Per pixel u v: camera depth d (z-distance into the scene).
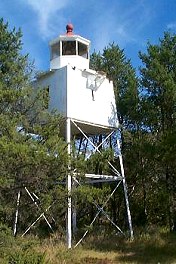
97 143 29.53
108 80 25.73
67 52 25.92
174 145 24.08
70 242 21.02
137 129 30.69
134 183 30.98
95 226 29.17
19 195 18.28
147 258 20.53
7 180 15.62
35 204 18.34
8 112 19.67
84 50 26.39
